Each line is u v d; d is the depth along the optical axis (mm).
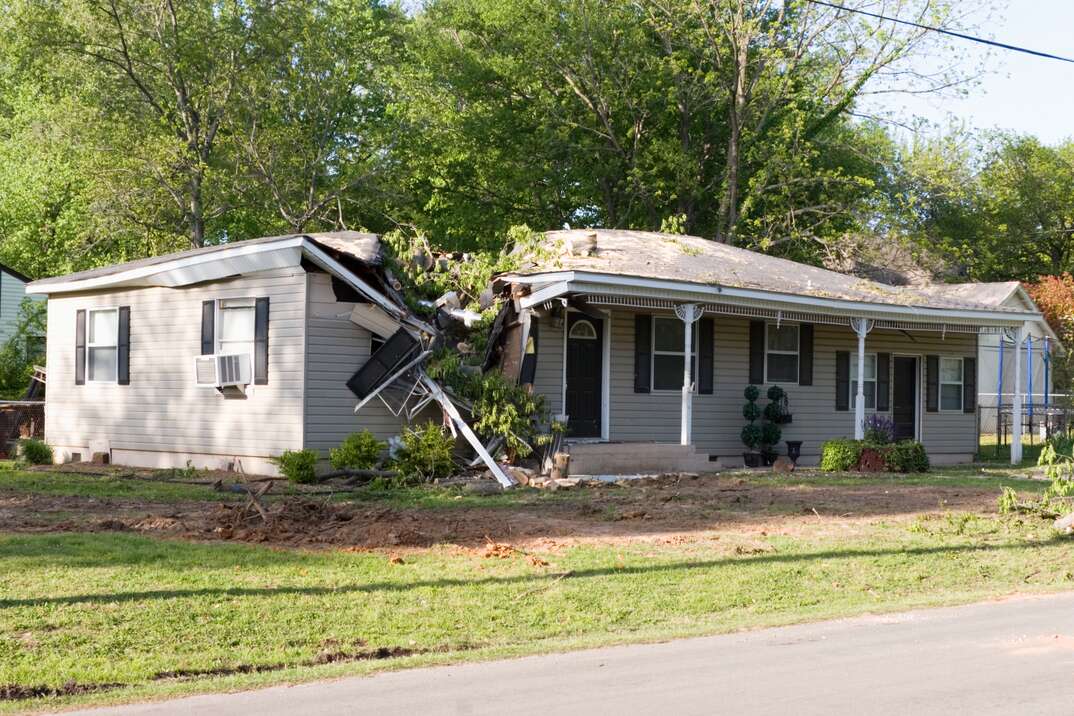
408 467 18250
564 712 6449
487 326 20188
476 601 9633
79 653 7848
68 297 23438
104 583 9875
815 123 38750
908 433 27328
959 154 39938
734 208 37562
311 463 18000
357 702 6723
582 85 38656
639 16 38469
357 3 38156
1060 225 50281
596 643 8430
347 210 39281
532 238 21422
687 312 21000
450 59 39406
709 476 20281
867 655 8031
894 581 11148
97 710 6594
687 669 7590
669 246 24234
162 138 33656
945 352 27859
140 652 7945
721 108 39625
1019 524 14773
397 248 20859
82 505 15188
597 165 38438
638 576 10789
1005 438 34406
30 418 25750
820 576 11203
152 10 34250
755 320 24062
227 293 19984
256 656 7906
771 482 19484
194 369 20625
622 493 17359
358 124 38906
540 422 19469
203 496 16312
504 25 38281
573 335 21484
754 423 23875
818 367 25219
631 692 6930
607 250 22703
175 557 11141
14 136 41031
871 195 38688
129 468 21000
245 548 11789
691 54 38219
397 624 8844
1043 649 8227
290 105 35594
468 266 20859
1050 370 33469
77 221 37531
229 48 34438
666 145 37531
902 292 25328
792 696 6805
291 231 36906
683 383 23016
